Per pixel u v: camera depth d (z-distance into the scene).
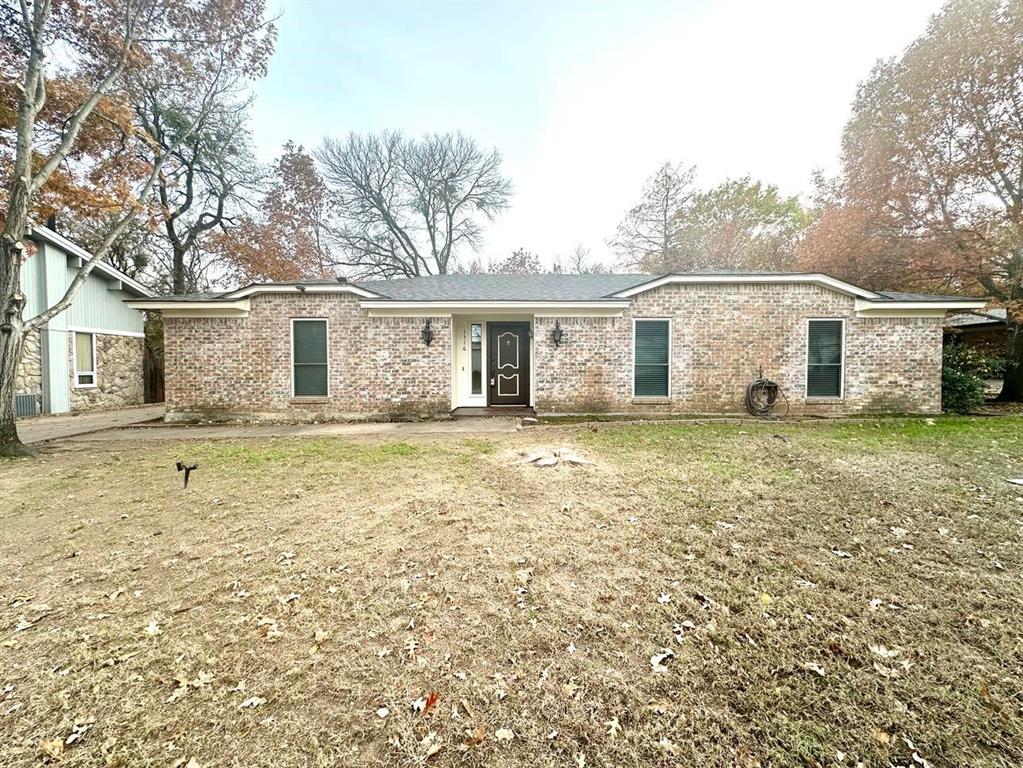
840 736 1.56
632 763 1.47
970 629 2.14
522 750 1.52
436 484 4.68
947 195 10.57
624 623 2.23
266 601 2.47
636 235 25.80
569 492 4.36
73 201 9.20
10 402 6.49
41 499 4.26
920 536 3.22
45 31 7.77
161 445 7.00
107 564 2.92
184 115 14.52
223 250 18.42
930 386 9.55
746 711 1.67
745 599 2.43
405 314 9.74
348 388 9.80
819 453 5.83
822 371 9.66
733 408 9.75
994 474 4.71
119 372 14.09
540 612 2.34
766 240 22.75
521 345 10.81
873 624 2.20
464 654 2.02
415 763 1.48
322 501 4.16
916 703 1.69
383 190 23.91
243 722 1.65
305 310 9.71
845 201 12.70
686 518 3.63
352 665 1.95
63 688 1.83
